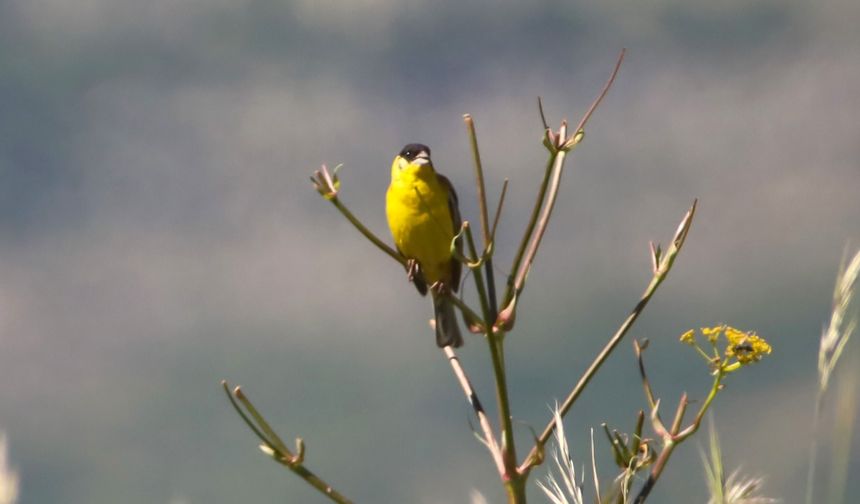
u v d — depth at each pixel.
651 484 5.30
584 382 5.55
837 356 4.13
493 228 5.58
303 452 5.43
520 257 5.82
